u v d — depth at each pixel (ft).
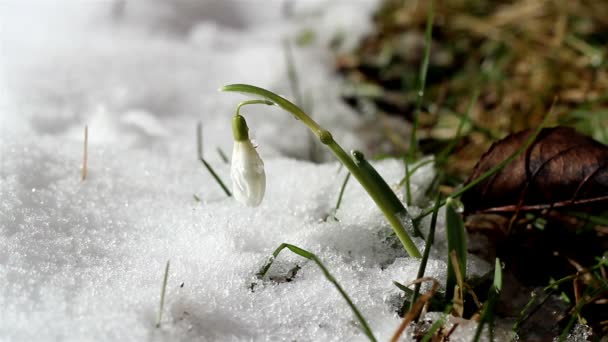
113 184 1.29
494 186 1.26
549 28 1.88
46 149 1.32
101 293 1.10
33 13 2.01
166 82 1.75
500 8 2.02
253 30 2.20
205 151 1.49
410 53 1.88
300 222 1.24
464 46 1.88
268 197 1.28
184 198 1.29
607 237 1.31
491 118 1.62
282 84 1.80
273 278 1.16
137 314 1.07
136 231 1.21
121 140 1.50
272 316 1.11
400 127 1.65
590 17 1.90
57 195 1.24
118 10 2.10
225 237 1.18
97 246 1.17
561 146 1.25
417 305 1.08
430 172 1.35
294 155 1.56
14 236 1.15
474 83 1.73
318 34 2.04
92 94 1.66
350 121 1.67
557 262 1.28
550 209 1.25
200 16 2.19
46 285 1.10
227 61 1.93
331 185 1.30
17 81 1.64
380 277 1.16
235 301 1.12
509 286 1.23
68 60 1.76
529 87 1.68
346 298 1.07
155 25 2.11
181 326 1.08
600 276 1.25
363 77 1.84
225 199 1.28
